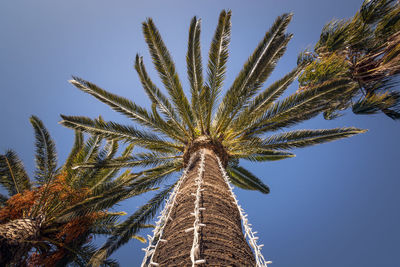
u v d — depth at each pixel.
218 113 8.81
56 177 8.01
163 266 1.87
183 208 2.80
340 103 6.73
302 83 5.89
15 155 8.15
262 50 6.32
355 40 5.52
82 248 8.11
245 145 7.55
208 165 4.53
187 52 6.89
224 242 2.12
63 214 6.98
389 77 5.18
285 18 6.07
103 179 8.97
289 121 6.81
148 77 7.14
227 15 6.54
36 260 7.04
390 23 5.25
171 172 8.16
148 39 6.78
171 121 7.44
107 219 9.06
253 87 6.50
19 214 7.39
